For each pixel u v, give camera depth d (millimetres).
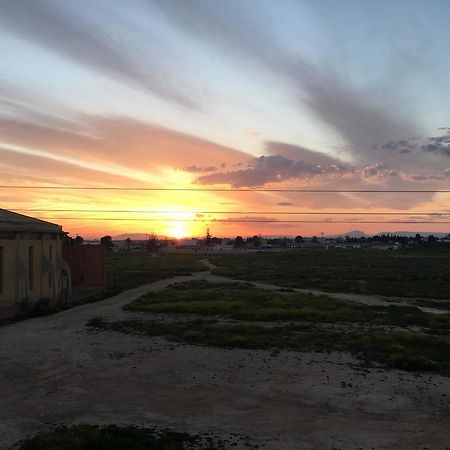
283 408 10836
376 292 38562
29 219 31672
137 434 9023
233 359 15102
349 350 16562
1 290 26500
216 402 11141
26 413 10195
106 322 21531
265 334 19125
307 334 19281
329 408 10898
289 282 46469
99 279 38750
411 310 26766
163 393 11727
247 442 8867
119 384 12383
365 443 8961
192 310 25141
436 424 10047
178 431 9305
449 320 23469
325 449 8641
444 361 15297
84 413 10227
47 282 31391
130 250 166500
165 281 47719
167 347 16594
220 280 49250
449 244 177500
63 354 15406
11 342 17172
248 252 153750
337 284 44188
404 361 14555
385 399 11578
